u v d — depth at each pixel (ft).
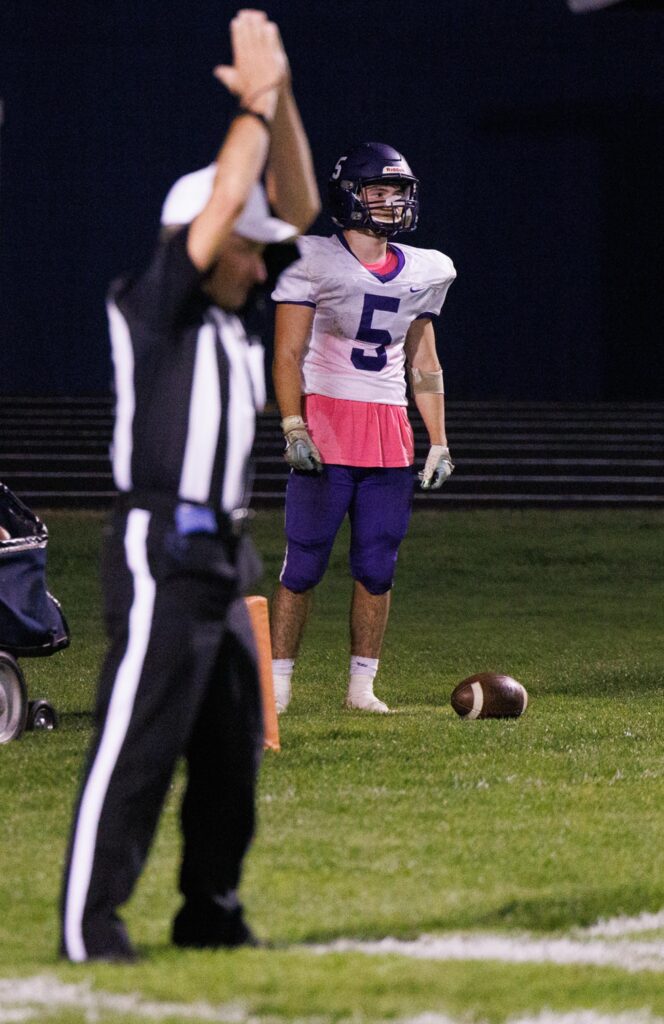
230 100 379.14
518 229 388.16
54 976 39.22
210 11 376.48
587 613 156.76
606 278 388.98
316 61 380.99
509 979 41.01
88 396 368.68
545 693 104.83
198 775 41.70
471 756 73.82
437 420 93.81
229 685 40.75
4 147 376.89
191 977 39.50
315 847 56.29
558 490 251.80
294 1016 37.27
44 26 375.04
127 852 39.65
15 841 56.65
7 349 382.63
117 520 39.65
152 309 38.88
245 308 40.98
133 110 378.12
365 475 91.15
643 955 44.47
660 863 54.90
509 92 383.24
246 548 40.50
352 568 93.25
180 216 39.52
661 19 378.32
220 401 39.24
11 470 259.19
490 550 199.72
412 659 124.16
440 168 385.09
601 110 382.22
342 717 87.86
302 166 41.88
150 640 38.78
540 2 380.17
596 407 351.05
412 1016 37.58
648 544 206.80
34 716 82.17
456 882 52.19
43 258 380.58
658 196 384.47
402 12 380.99
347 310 88.28
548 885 51.98
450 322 390.42
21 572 78.38
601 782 68.54
